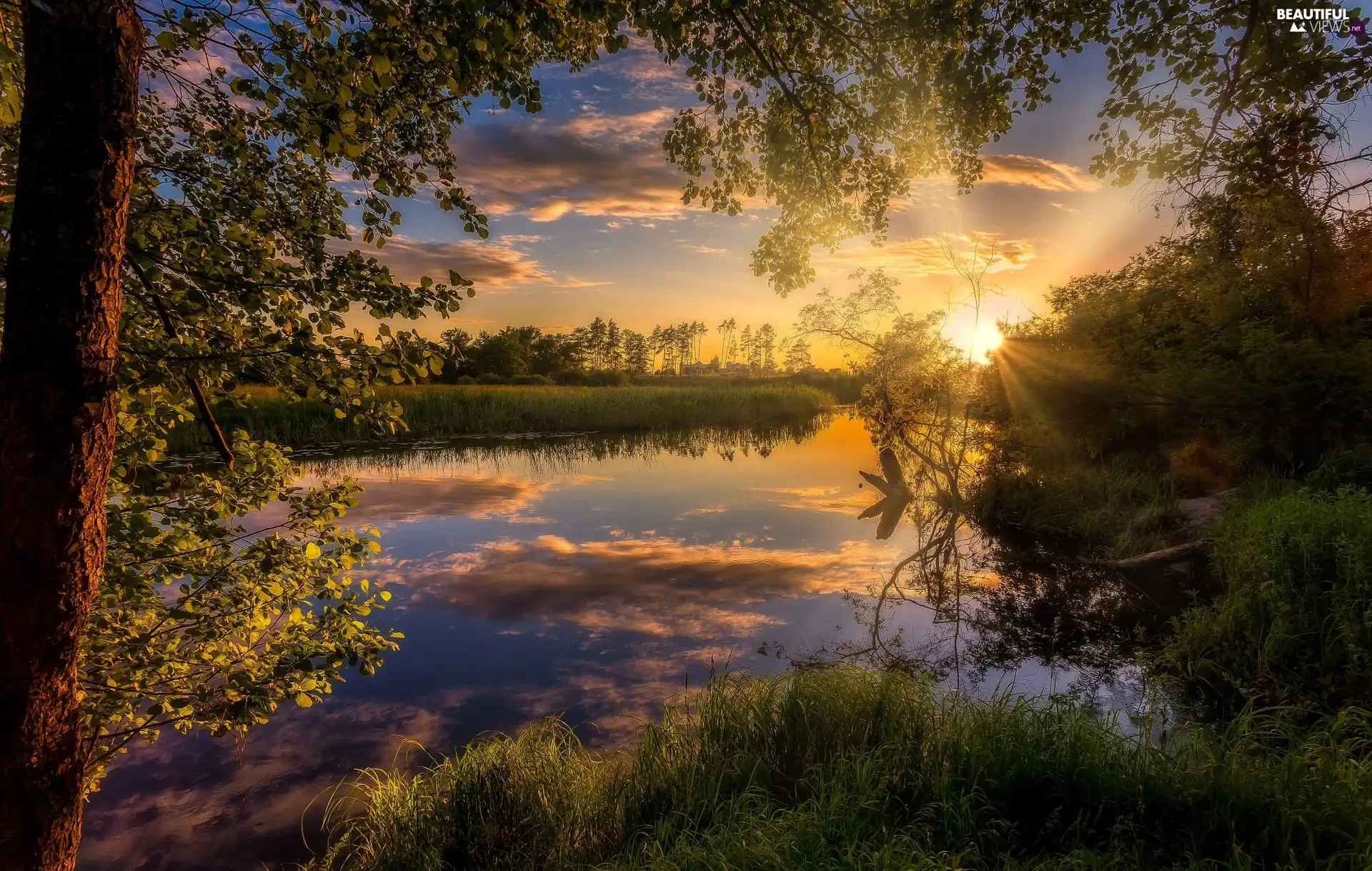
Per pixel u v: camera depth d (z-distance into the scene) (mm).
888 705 4473
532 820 3715
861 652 6477
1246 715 4113
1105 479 11766
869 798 3629
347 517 12000
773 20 4168
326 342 3039
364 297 3166
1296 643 5430
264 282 3002
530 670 6016
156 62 2984
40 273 1968
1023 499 11945
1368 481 7918
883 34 4191
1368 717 4266
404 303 3189
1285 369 8820
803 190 5117
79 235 1991
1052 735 4016
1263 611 5820
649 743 4266
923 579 8883
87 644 3016
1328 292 8750
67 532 2039
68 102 1957
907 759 4008
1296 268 8656
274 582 3463
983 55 4070
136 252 2812
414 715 5207
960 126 4527
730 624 7188
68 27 1946
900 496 14156
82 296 2014
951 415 14859
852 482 16219
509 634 6836
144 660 3127
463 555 9711
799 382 52875
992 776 3791
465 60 2887
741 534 11180
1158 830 3303
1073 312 14797
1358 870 2795
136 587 2975
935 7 3883
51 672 2062
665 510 12852
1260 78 3717
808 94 4641
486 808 3738
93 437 2086
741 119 5191
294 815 4020
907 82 4309
